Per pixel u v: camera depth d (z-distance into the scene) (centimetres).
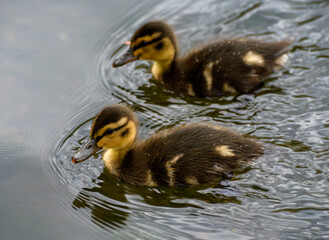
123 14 1466
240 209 841
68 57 1305
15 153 1018
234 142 920
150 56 1197
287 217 815
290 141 973
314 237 771
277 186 874
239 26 1382
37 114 1126
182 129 954
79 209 873
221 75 1137
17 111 1133
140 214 851
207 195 881
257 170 904
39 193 912
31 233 820
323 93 1102
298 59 1213
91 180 943
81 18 1434
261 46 1179
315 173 892
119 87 1214
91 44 1352
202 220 826
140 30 1188
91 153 920
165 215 844
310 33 1308
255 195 863
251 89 1144
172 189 914
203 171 899
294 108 1069
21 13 1444
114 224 833
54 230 827
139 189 920
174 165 903
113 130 920
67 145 1028
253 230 795
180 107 1127
